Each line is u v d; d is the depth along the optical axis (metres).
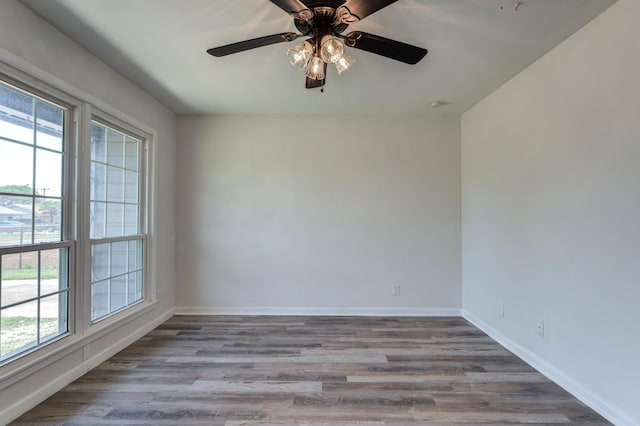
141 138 3.24
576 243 2.14
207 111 3.75
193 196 3.87
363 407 2.02
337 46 1.63
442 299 3.84
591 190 2.02
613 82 1.87
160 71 2.72
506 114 2.92
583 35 2.07
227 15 1.97
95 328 2.52
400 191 3.86
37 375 2.01
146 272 3.34
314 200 3.87
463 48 2.33
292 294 3.87
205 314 3.85
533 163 2.56
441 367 2.55
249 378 2.36
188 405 2.02
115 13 1.95
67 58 2.21
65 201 2.29
